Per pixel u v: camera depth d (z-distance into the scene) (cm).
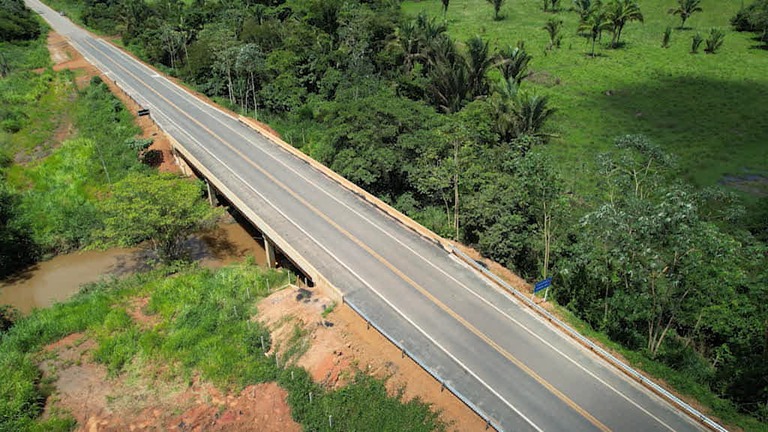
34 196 4688
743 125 5797
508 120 4444
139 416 2423
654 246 2450
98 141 5519
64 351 2864
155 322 3067
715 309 2625
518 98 4628
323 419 2283
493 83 5584
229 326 2927
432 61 6222
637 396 2291
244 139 5128
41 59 8244
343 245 3366
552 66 8000
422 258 3250
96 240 4184
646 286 2586
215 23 8294
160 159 5228
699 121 5947
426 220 3894
